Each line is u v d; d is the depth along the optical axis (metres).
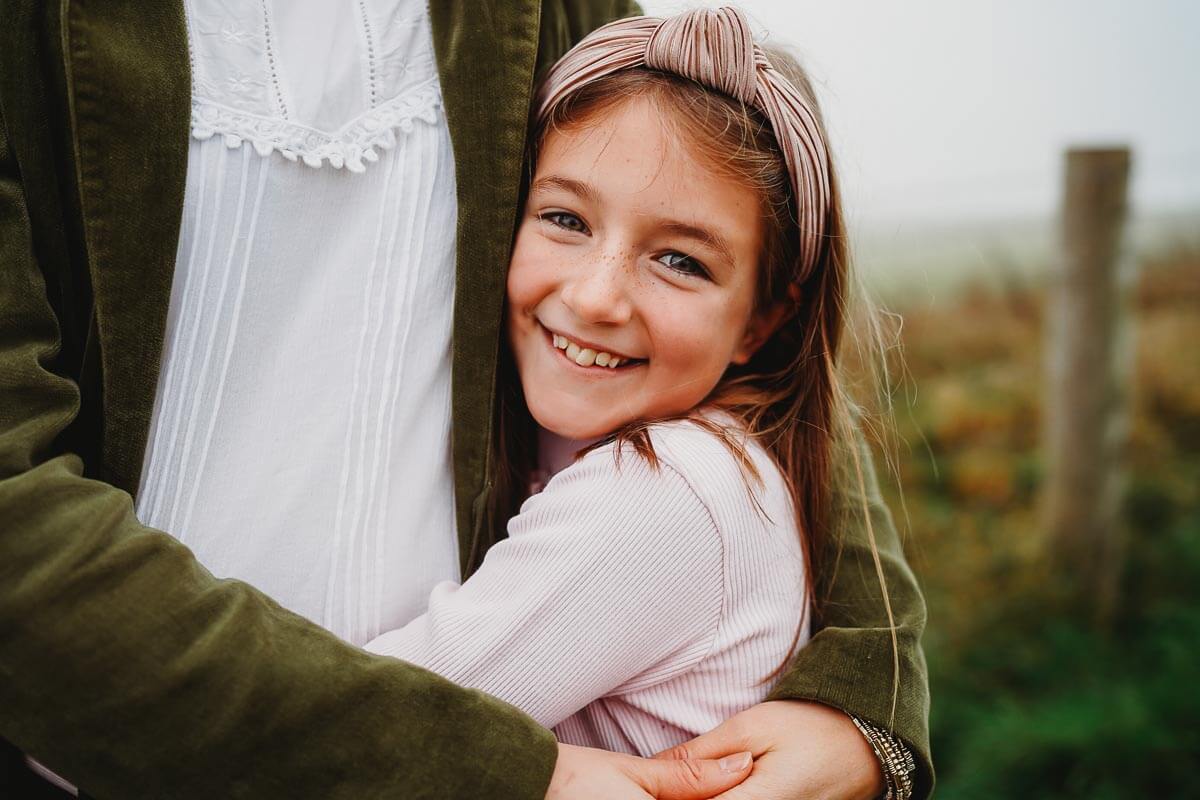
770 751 1.04
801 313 1.29
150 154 0.97
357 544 1.08
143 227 0.97
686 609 1.07
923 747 1.09
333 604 1.07
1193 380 4.91
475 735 0.90
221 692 0.84
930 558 3.93
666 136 1.08
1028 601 3.66
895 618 1.22
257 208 1.04
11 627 0.80
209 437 1.03
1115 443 3.73
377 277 1.09
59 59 0.96
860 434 1.44
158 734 0.83
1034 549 3.87
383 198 1.10
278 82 1.05
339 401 1.08
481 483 1.15
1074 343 3.75
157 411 1.02
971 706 3.17
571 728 1.15
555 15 1.26
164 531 0.99
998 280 5.57
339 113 1.08
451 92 1.11
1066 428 3.77
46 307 0.95
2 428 0.88
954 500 4.34
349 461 1.08
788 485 1.24
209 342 1.03
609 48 1.13
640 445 1.08
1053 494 3.81
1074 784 2.80
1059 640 3.41
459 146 1.11
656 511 1.05
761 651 1.12
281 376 1.06
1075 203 3.72
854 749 1.07
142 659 0.82
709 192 1.09
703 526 1.06
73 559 0.83
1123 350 3.75
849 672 1.10
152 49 0.98
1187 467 4.43
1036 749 2.91
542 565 1.03
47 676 0.81
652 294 1.11
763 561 1.12
